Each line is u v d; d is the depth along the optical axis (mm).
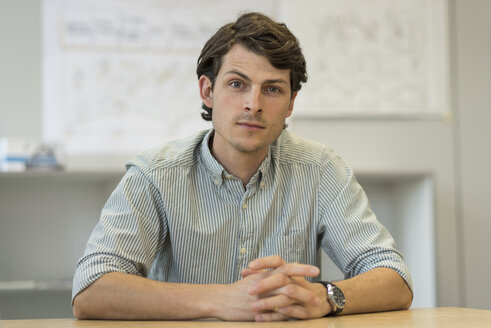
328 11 2920
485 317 1081
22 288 2340
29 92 2672
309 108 2887
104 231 1335
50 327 1003
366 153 2938
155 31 2773
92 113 2709
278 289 1097
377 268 1315
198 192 1463
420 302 2713
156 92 2768
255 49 1302
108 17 2736
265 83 1309
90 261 1249
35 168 2424
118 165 2719
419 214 2725
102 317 1180
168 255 1495
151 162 1455
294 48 1354
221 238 1439
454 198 2990
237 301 1109
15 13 2676
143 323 1066
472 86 3037
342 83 2918
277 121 1338
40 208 2666
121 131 2730
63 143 2492
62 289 2367
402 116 2963
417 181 2738
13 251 2631
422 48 2984
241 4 2842
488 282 2980
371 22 2953
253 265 1134
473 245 2988
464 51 3039
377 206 2947
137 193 1419
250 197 1466
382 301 1238
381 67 2949
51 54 2688
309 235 1513
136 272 1323
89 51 2717
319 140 2900
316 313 1123
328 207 1504
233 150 1426
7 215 2635
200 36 2809
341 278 1629
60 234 2678
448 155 3000
